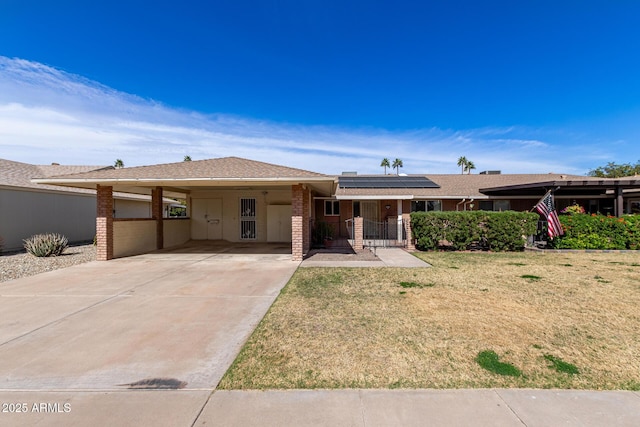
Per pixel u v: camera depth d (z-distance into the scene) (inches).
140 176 390.3
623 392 109.4
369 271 331.9
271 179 377.1
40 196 591.5
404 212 719.1
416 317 186.4
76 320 186.2
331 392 110.3
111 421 95.6
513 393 108.9
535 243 526.6
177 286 269.3
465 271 330.0
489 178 837.8
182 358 137.1
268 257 436.8
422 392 109.7
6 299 232.2
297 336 160.1
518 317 185.0
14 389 113.9
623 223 495.2
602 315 188.2
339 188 740.0
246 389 112.7
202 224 672.4
